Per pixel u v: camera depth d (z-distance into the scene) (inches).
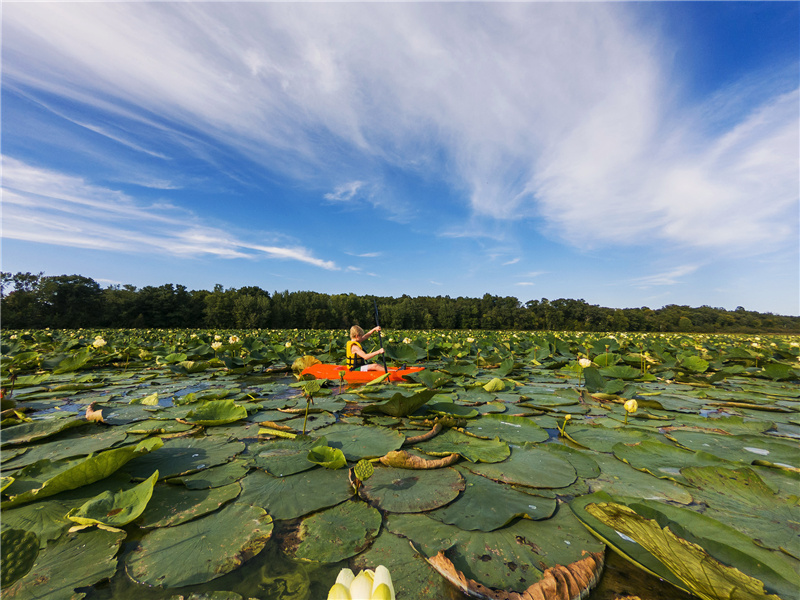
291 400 154.6
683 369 223.6
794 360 305.0
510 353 328.2
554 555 52.9
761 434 111.0
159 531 58.1
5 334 574.6
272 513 64.0
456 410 131.7
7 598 43.9
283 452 92.1
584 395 165.3
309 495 70.4
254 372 239.9
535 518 62.6
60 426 105.3
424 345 398.9
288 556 52.5
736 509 65.4
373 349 354.9
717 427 117.9
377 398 153.8
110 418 120.3
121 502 61.9
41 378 193.0
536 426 117.8
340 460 80.8
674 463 86.7
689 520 60.2
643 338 645.3
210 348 299.9
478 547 54.5
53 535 56.1
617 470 83.4
